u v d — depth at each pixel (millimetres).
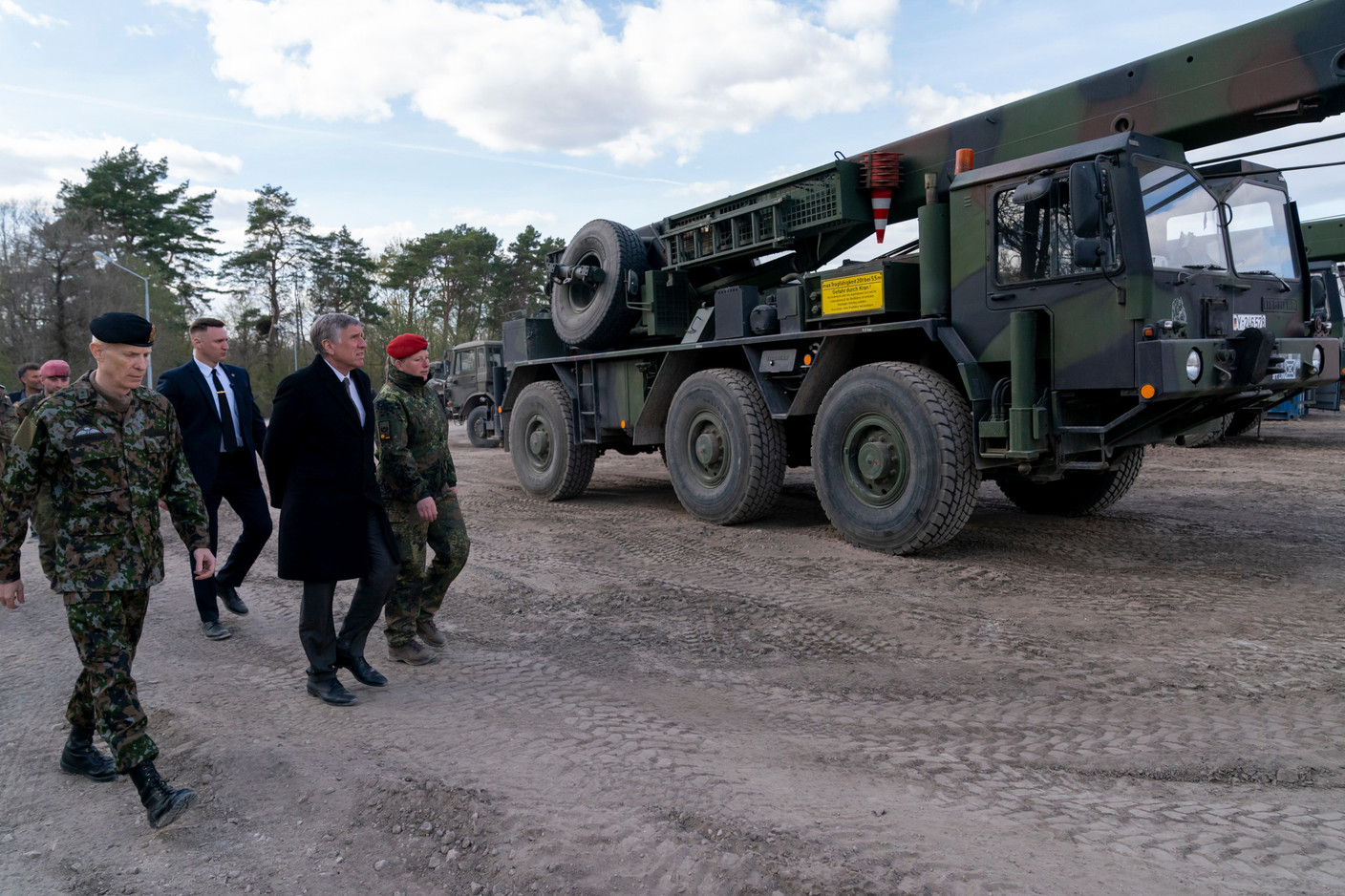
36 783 3316
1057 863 2459
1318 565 6152
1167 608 5172
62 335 38688
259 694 4066
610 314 9648
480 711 3797
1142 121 6199
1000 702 3842
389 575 4012
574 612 5414
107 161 45906
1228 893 2295
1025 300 6152
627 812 2791
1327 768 3100
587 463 10195
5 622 5562
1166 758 3205
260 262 49969
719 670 4367
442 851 2631
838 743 3432
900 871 2393
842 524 7086
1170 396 5512
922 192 7449
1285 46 5594
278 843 2762
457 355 21609
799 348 7594
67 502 2916
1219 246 6184
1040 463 6406
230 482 5277
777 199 8117
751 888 2342
